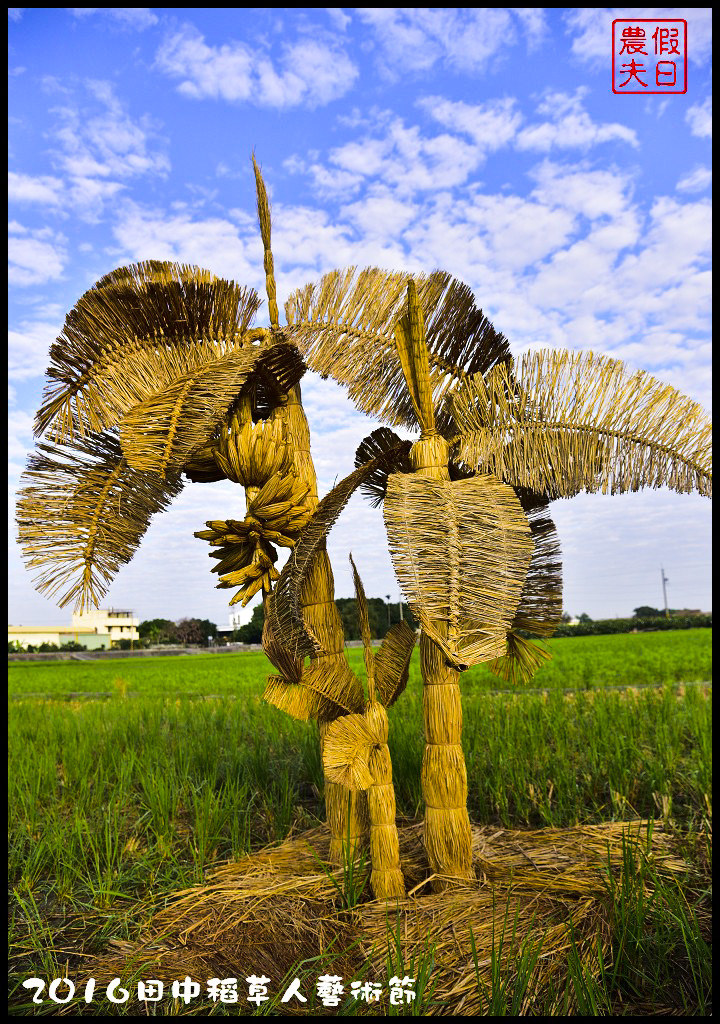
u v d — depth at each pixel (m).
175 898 3.82
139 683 23.94
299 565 3.49
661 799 5.00
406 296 4.08
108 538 3.69
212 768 6.14
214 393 3.47
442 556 3.12
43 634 78.56
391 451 3.61
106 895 3.83
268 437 3.65
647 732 6.94
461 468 4.13
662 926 3.10
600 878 3.58
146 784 5.52
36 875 4.21
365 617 3.72
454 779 3.59
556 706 8.39
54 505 3.63
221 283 3.93
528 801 5.29
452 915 3.25
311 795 5.98
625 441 3.65
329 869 3.87
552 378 3.82
